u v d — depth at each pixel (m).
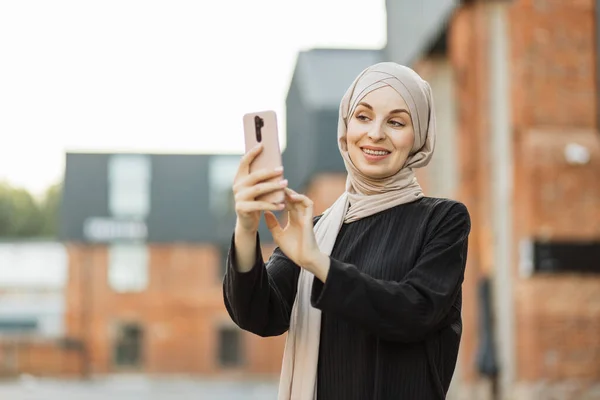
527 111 11.24
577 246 11.03
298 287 2.40
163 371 41.75
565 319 10.97
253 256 2.21
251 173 2.13
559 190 11.07
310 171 35.78
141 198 42.72
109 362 41.62
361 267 2.31
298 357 2.32
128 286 42.22
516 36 11.32
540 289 11.00
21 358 40.03
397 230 2.34
